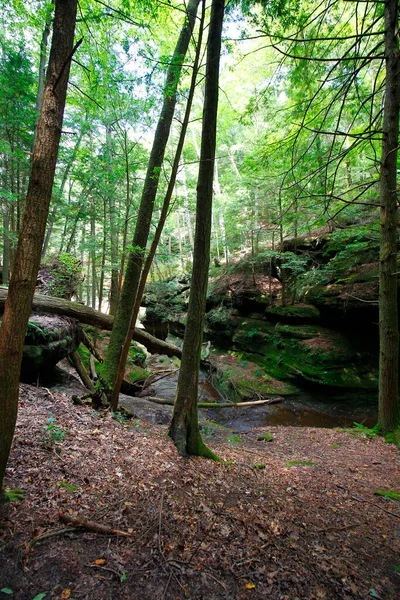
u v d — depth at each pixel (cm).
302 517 317
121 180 1005
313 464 496
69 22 239
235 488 364
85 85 757
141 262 714
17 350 230
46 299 728
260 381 1128
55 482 288
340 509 344
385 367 639
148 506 287
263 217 1288
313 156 832
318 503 354
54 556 208
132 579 203
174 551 235
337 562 249
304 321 1141
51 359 654
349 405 947
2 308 646
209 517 289
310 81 755
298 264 1125
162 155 731
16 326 227
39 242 234
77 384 761
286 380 1105
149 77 530
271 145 802
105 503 278
